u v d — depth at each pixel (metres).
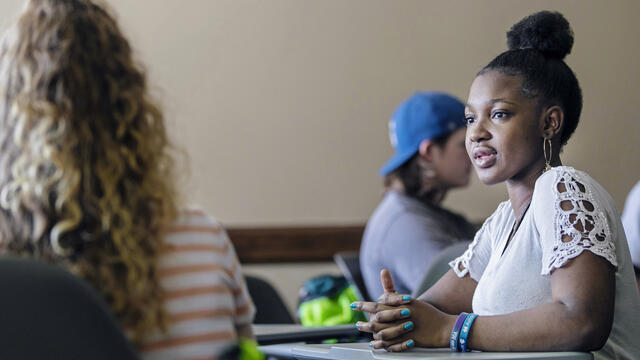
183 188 1.54
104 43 1.47
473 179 5.91
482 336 1.78
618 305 1.84
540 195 1.86
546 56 1.98
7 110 1.41
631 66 6.20
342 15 5.92
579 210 1.79
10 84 1.41
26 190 1.36
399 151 3.48
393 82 5.98
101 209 1.39
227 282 1.54
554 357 1.65
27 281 1.15
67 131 1.38
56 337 1.16
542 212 1.83
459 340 1.81
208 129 5.69
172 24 5.65
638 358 1.85
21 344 1.14
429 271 2.71
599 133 6.11
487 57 6.10
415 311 1.88
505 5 6.12
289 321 3.55
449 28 6.05
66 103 1.39
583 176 1.87
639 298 1.88
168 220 1.45
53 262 1.37
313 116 5.86
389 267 3.33
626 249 1.88
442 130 3.40
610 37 6.19
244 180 5.74
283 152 5.80
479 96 1.98
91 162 1.40
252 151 5.76
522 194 1.99
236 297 1.58
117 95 1.45
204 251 1.49
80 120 1.40
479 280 2.16
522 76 1.95
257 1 5.80
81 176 1.39
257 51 5.79
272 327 2.82
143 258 1.41
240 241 5.68
